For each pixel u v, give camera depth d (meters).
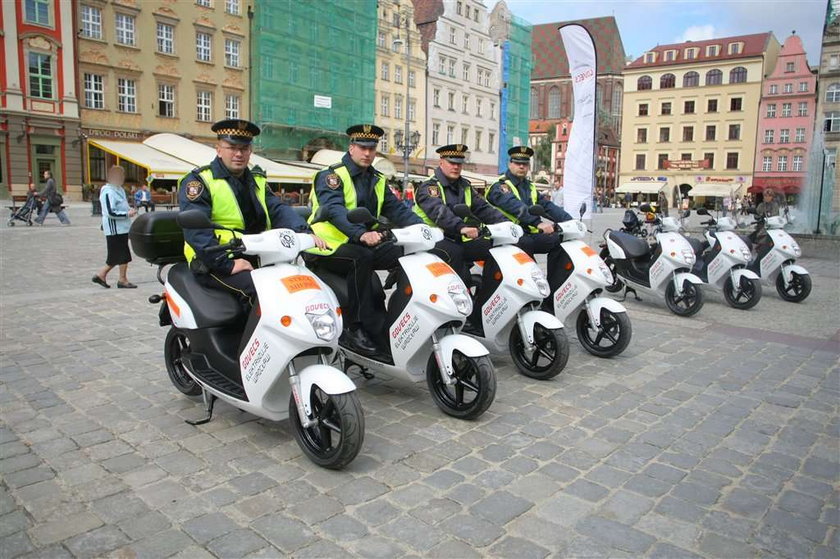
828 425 4.76
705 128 71.94
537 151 86.88
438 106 54.31
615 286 10.01
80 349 6.28
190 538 3.09
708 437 4.50
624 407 5.08
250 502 3.44
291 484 3.66
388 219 5.31
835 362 6.52
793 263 10.32
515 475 3.84
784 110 67.25
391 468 3.90
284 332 3.77
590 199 13.53
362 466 3.92
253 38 39.97
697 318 8.67
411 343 4.71
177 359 5.05
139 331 7.02
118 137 34.56
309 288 3.92
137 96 35.25
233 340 4.48
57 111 32.44
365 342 5.05
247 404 4.05
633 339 7.40
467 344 4.59
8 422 4.47
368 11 45.75
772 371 6.17
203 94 38.25
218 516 3.29
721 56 69.94
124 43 34.44
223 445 4.17
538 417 4.82
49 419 4.54
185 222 3.64
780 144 67.75
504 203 6.53
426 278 4.66
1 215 24.78
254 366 3.96
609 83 96.25
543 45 103.19
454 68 55.47
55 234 18.19
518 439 4.39
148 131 35.62
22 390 5.12
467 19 56.44
